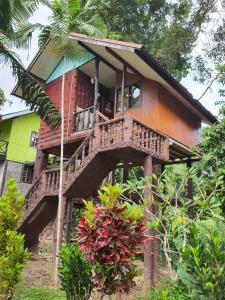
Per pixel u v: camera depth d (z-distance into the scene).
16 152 17.97
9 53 8.57
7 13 7.62
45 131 11.39
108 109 11.85
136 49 7.89
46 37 9.82
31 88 8.65
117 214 3.74
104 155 7.81
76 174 7.80
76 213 12.92
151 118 9.29
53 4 9.12
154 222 5.01
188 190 9.94
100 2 17.03
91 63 10.55
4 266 5.00
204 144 7.57
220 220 4.58
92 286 4.39
